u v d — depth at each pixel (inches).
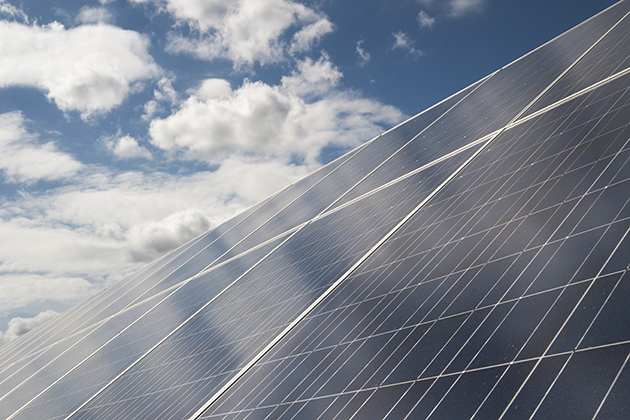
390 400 295.6
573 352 229.0
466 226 436.1
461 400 253.6
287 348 469.4
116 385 712.4
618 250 267.3
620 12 829.8
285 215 1146.7
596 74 584.7
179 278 1229.1
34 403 900.6
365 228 653.3
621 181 324.5
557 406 209.8
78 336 1286.9
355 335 399.9
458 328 310.5
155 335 839.7
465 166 593.9
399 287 422.0
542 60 892.6
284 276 702.5
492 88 967.0
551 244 318.0
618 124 406.3
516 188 433.1
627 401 189.5
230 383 480.4
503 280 321.1
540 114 588.1
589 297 252.7
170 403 534.9
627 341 213.3
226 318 693.3
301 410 354.6
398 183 756.6
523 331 265.7
